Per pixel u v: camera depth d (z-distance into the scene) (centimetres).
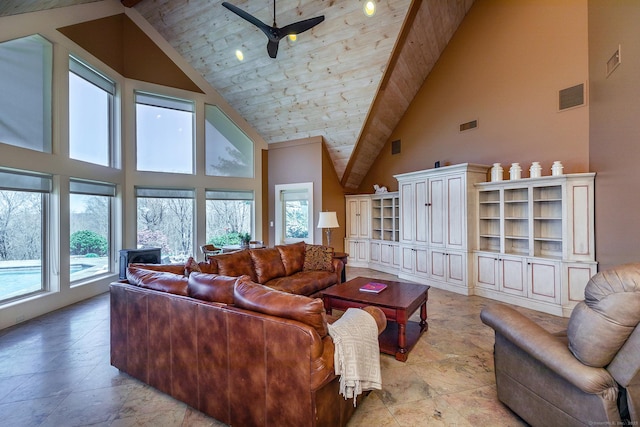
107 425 176
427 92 584
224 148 659
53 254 392
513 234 431
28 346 280
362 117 567
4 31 334
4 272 345
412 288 317
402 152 644
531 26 415
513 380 179
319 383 141
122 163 516
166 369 199
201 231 616
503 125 452
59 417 182
